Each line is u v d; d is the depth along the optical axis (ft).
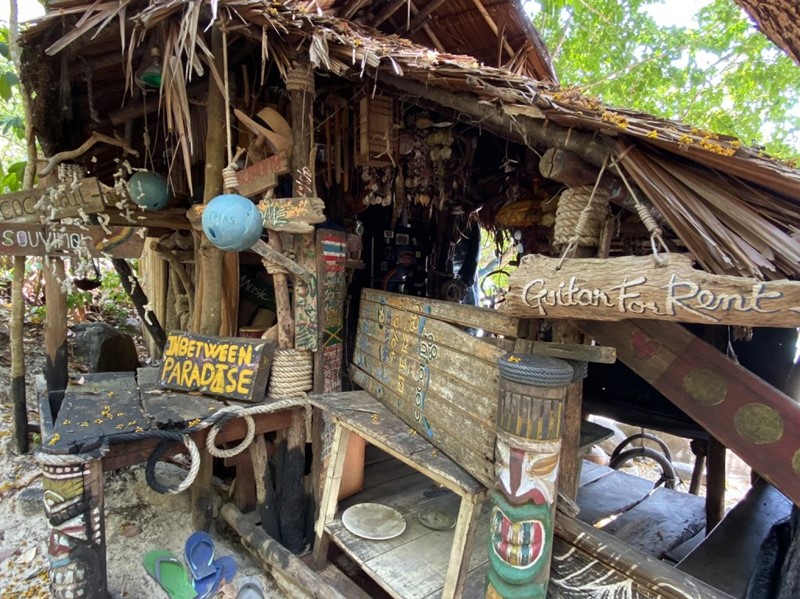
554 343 5.40
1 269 20.89
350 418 7.84
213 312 9.25
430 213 12.88
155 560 7.62
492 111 6.16
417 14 12.84
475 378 6.13
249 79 10.64
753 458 4.52
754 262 4.00
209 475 8.88
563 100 5.34
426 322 7.41
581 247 5.45
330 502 8.16
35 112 10.04
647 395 11.02
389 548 7.54
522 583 5.14
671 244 8.40
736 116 26.81
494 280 21.63
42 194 9.39
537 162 10.41
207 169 9.21
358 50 6.51
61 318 10.43
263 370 8.21
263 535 8.39
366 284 14.39
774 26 6.27
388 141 9.15
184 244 12.65
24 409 10.68
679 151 4.51
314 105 10.28
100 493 6.64
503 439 5.16
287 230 8.04
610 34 26.05
